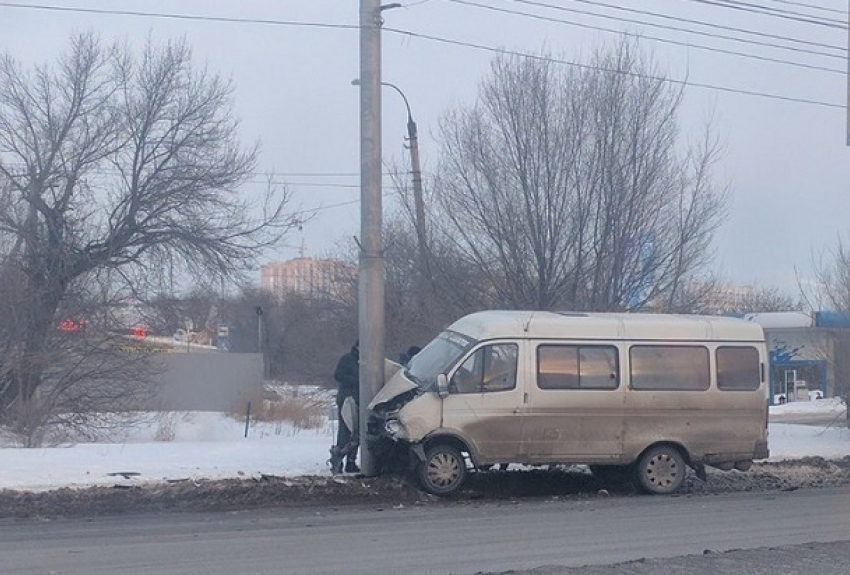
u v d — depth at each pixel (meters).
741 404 23.22
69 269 41.09
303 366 68.69
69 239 42.25
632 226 35.34
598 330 22.75
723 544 17.08
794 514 20.39
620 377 22.67
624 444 22.64
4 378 36.62
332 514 19.55
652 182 35.72
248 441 29.06
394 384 22.52
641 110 35.81
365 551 15.85
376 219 23.12
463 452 22.30
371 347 23.02
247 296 83.06
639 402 22.73
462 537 17.31
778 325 63.38
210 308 56.16
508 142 35.84
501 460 22.11
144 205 44.59
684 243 36.19
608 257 35.16
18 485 19.69
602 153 35.34
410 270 40.38
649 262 35.69
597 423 22.53
